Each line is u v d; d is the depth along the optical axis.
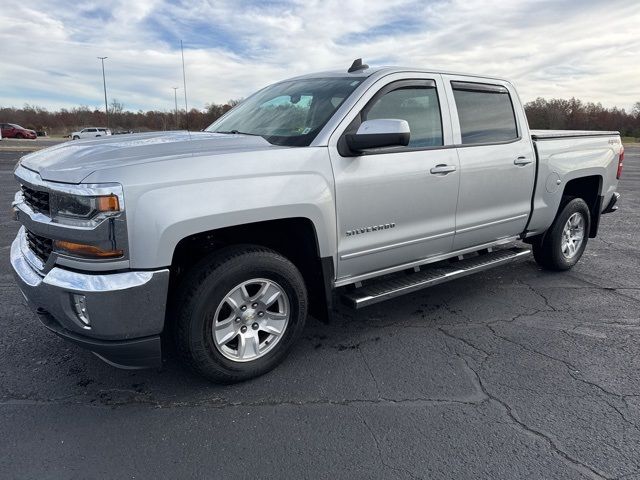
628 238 7.27
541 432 2.68
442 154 3.84
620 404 2.95
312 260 3.31
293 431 2.68
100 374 3.24
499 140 4.38
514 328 4.02
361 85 3.52
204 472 2.37
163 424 2.73
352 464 2.42
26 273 2.89
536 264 5.80
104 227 2.49
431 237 3.90
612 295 4.79
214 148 2.97
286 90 4.07
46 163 2.90
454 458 2.47
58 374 3.23
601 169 5.37
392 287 3.74
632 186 13.59
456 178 3.94
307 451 2.52
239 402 2.94
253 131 3.70
